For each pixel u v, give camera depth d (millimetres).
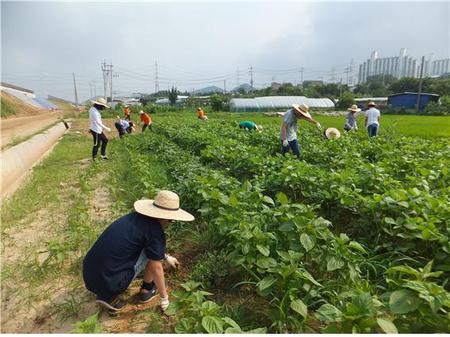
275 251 4465
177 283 4613
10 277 4820
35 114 69188
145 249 3945
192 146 14148
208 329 2941
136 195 7855
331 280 4195
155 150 13953
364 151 10750
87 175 9578
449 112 51000
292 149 10453
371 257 4824
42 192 8766
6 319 4004
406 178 7203
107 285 3828
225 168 9688
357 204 5707
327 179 6570
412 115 51844
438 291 2775
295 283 3754
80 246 5566
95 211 7293
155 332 3682
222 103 68875
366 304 2793
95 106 12273
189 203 6730
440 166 7777
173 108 65438
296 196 7285
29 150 14109
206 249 5312
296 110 9953
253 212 5004
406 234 4625
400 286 3162
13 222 6754
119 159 12766
